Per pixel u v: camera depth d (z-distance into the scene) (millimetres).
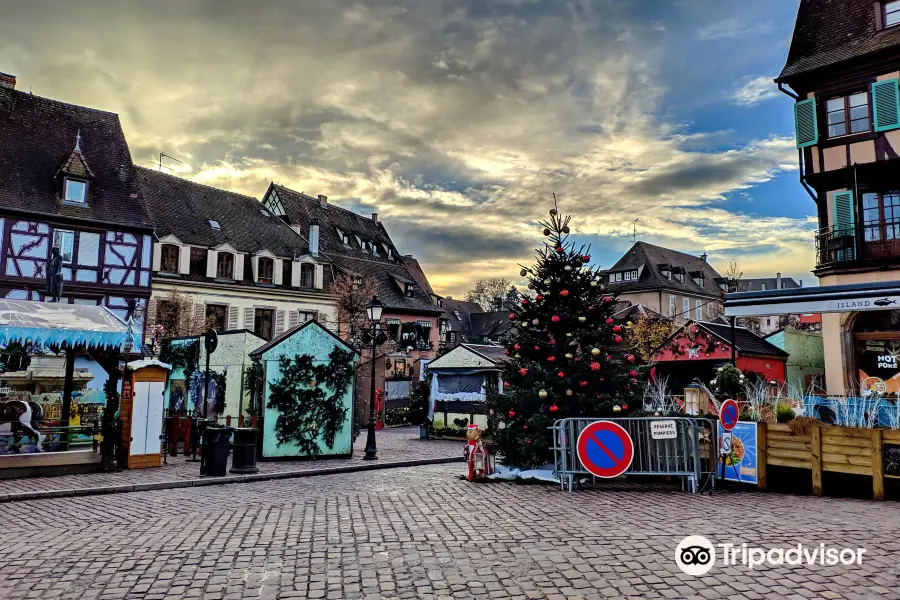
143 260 29531
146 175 36938
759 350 21234
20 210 26234
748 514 8188
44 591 5551
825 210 20656
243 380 19391
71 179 28031
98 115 31453
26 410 14438
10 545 7176
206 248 35625
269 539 7301
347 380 17234
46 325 13266
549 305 12586
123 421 14055
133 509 9492
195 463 15016
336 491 11180
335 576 5879
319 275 41312
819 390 20688
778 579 5531
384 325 39062
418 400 32438
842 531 7098
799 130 20734
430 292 59812
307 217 48250
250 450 13648
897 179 19234
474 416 23844
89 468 13234
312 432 16609
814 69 20375
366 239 52844
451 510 8984
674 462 10352
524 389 12227
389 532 7602
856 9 20844
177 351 22797
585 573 5809
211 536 7484
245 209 41625
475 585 5570
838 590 5223
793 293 13492
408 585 5609
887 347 18875
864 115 19797
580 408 11859
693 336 21094
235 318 36438
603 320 12430
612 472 10352
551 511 8742
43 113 29562
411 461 16516
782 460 10109
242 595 5410
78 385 20750
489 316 74625
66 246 27578
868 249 19500
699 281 70062
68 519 8789
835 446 9547
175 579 5836
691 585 5426
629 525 7676
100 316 14945
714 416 11234
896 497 9195
